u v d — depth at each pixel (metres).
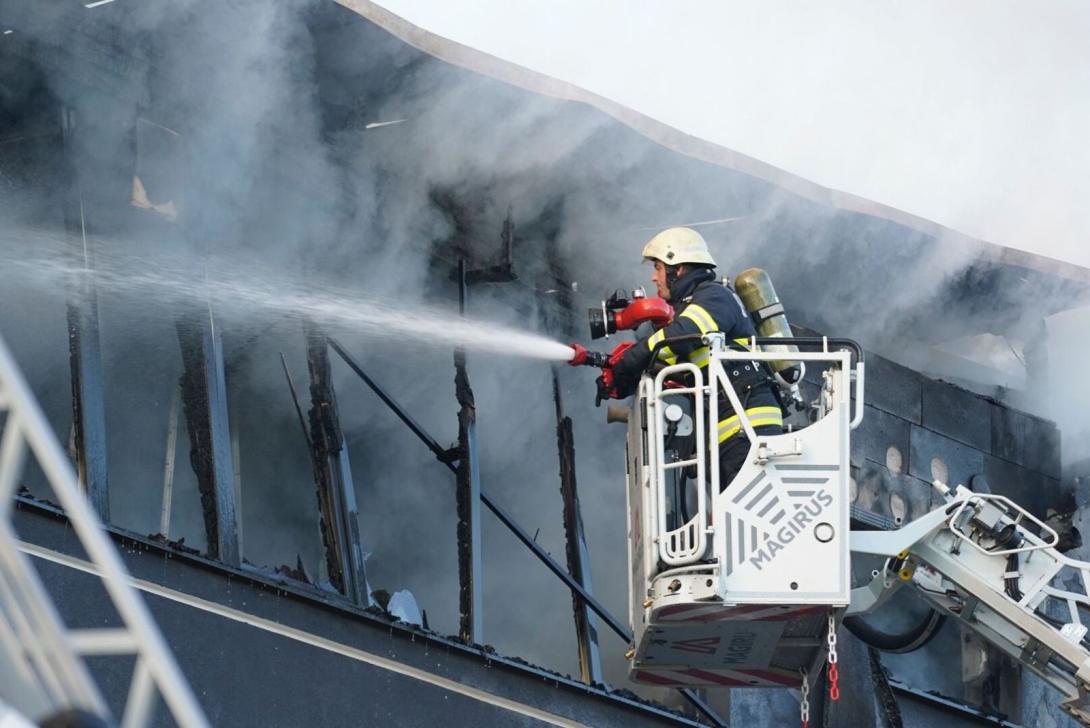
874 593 28.91
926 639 33.50
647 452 25.28
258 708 25.77
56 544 24.42
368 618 28.20
